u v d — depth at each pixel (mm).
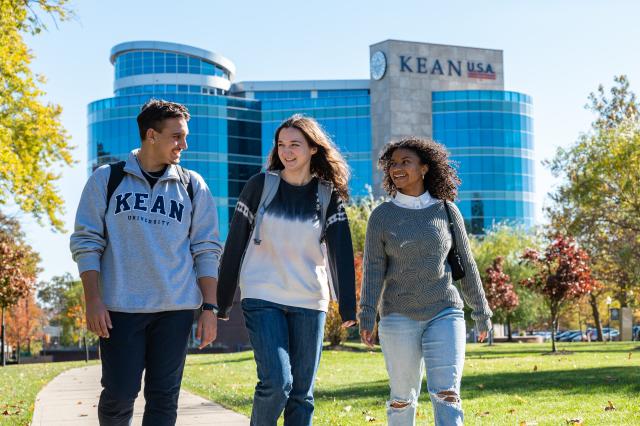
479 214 80000
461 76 83625
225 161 78250
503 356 25734
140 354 4684
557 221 34969
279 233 5191
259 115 80938
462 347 5543
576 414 8781
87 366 24656
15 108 22000
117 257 4695
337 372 18609
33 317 68875
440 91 81812
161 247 4754
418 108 81250
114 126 78875
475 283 5785
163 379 4746
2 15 16609
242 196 5301
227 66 86938
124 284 4676
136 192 4785
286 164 5285
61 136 22578
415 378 5734
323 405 10422
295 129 5297
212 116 78250
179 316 4773
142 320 4699
